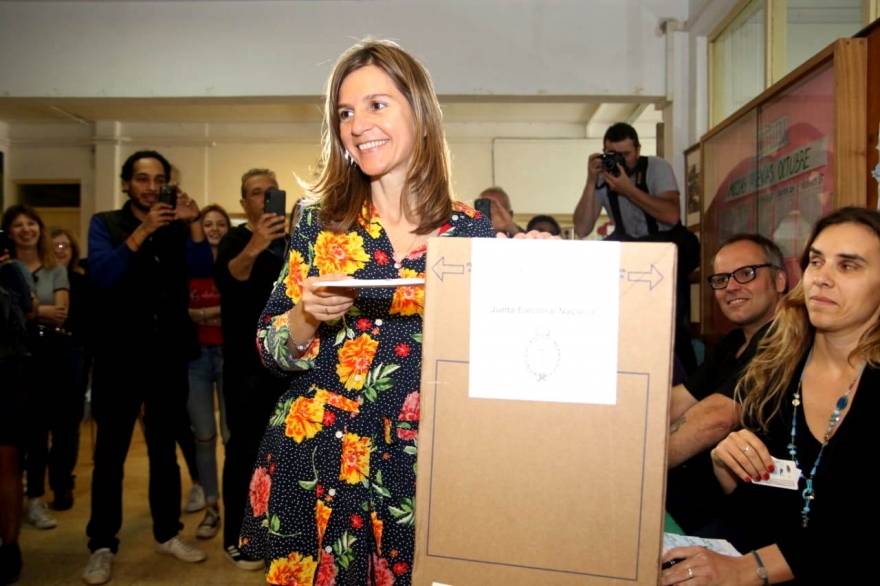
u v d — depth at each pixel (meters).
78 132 7.66
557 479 0.76
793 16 2.81
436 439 0.78
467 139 7.73
